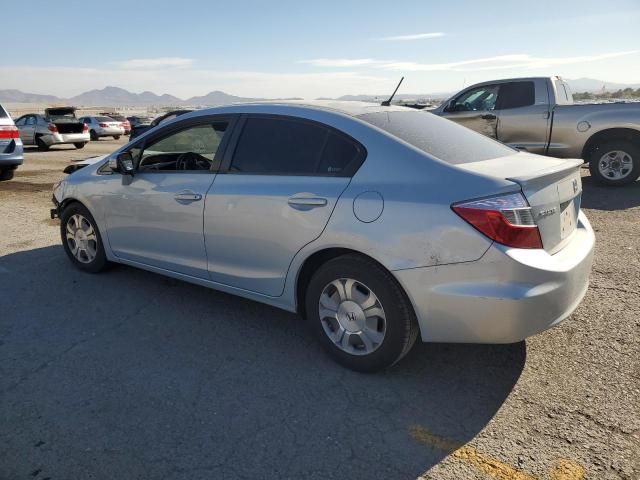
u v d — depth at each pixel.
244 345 3.68
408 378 3.22
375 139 3.19
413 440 2.64
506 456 2.50
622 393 2.97
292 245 3.36
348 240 3.08
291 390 3.10
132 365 3.41
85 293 4.64
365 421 2.80
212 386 3.15
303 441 2.64
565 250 3.08
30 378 3.25
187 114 4.14
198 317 4.14
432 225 2.83
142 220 4.32
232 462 2.49
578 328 3.78
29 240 6.41
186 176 4.00
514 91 9.44
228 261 3.79
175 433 2.71
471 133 3.84
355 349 3.27
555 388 3.06
